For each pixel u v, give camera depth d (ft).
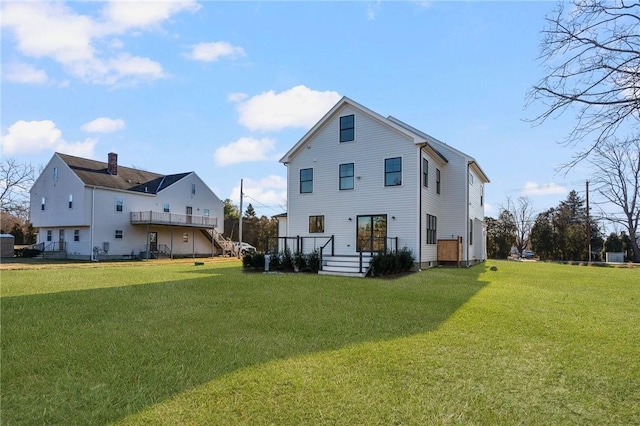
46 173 93.45
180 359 12.57
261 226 151.84
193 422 8.52
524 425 8.55
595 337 15.44
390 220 48.19
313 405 9.36
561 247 113.80
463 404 9.48
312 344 14.33
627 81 13.20
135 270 49.73
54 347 13.84
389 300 23.89
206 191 114.83
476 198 70.44
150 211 91.56
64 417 8.74
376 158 49.65
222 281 34.27
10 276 40.32
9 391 10.14
